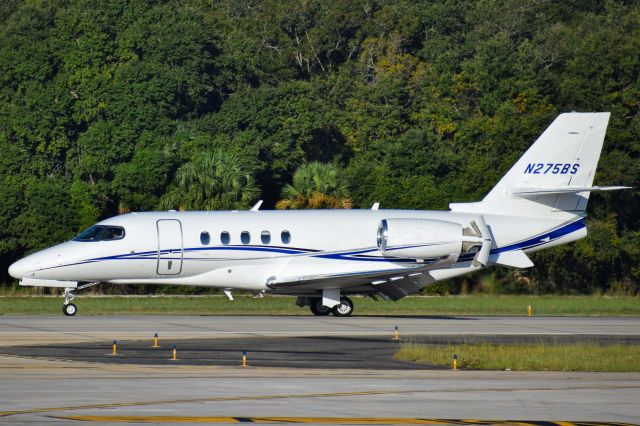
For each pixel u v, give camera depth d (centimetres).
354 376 7969
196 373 7950
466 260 14450
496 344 10644
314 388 7206
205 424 5816
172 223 13950
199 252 13900
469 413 6331
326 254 14238
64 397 6638
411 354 9250
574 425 6034
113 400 6550
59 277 13662
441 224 14038
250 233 14075
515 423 6059
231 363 8712
